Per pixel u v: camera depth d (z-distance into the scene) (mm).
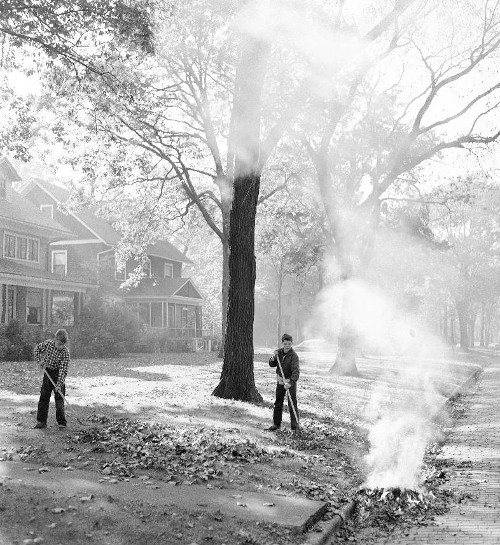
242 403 16141
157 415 13508
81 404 14719
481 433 14336
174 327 54125
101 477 8289
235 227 17328
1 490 7258
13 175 39250
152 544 5938
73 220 48219
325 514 7508
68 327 38781
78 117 28219
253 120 17125
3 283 34188
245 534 6379
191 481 8398
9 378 20922
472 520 7574
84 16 18203
